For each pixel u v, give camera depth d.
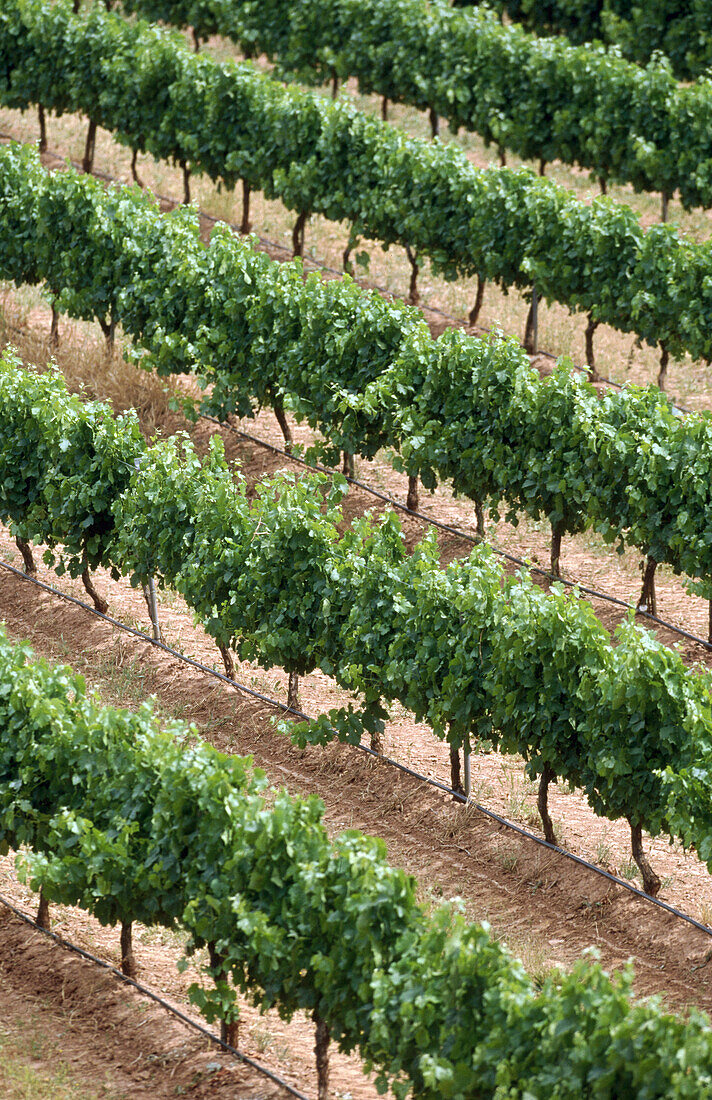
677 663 23.55
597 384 45.19
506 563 36.66
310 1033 21.78
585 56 53.97
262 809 20.73
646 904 24.69
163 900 20.27
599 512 32.66
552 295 43.44
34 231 44.31
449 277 46.69
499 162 63.28
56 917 24.08
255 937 18.06
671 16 65.06
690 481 30.73
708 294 39.62
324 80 65.06
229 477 30.52
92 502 31.95
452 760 27.36
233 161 51.25
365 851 18.55
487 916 24.69
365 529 28.67
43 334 47.91
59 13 56.84
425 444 34.75
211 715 30.53
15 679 23.12
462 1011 16.48
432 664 25.80
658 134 52.00
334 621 27.95
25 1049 20.11
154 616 32.88
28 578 35.84
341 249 55.12
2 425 33.62
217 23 68.25
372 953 17.64
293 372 37.62
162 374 40.41
